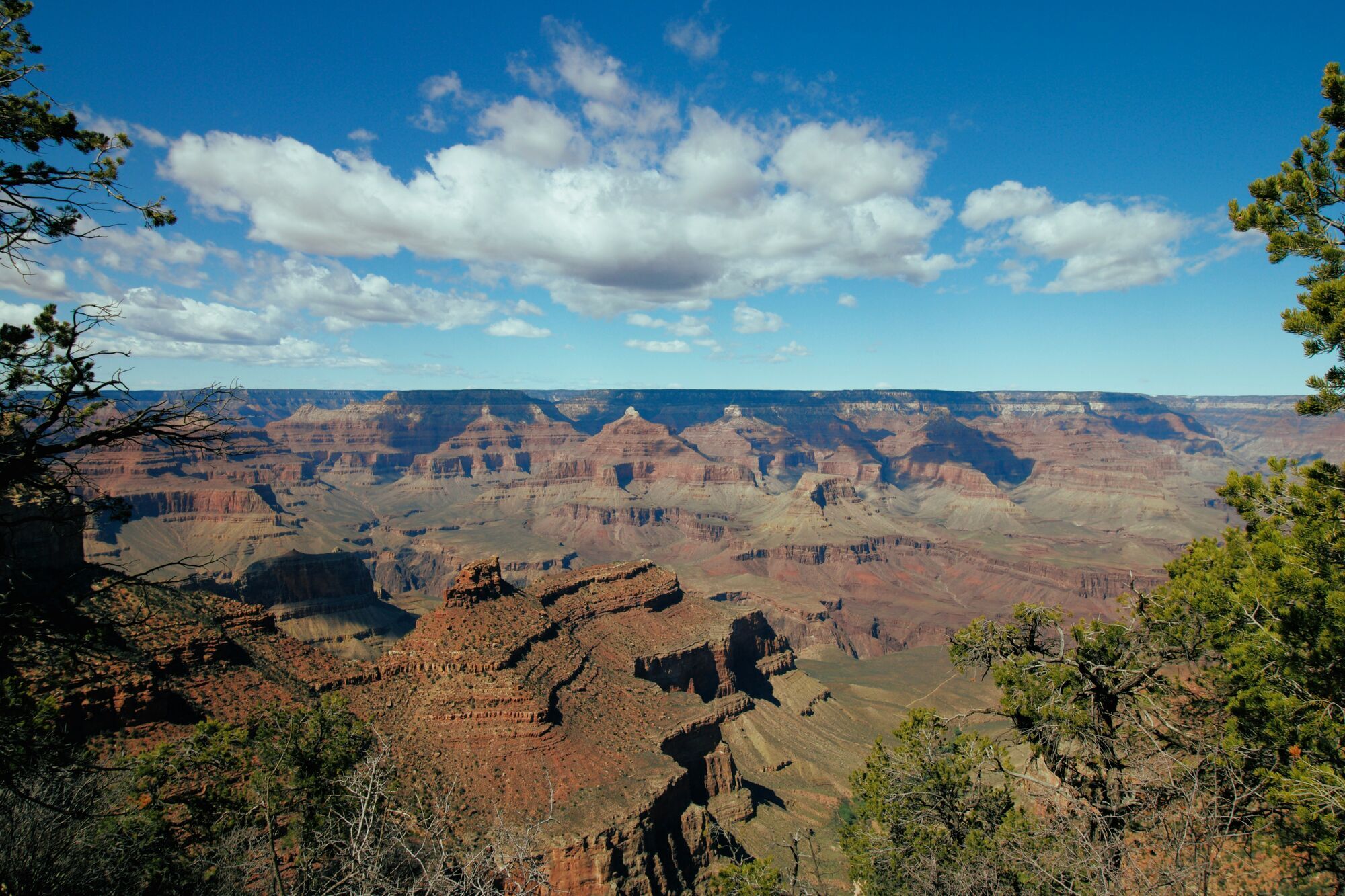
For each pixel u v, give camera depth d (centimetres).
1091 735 2695
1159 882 1917
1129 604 3109
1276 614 2522
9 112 1875
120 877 2350
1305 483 2833
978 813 3144
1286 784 2119
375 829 2484
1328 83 2433
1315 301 2397
